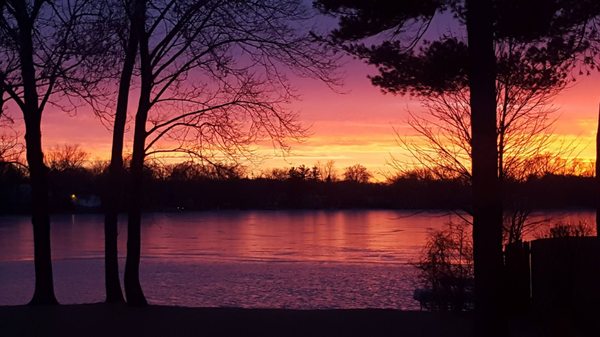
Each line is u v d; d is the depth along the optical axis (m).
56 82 13.48
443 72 14.19
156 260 43.03
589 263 12.15
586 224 17.42
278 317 14.46
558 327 11.96
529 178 17.33
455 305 15.05
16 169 28.17
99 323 14.07
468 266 15.12
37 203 17.50
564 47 15.07
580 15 14.41
